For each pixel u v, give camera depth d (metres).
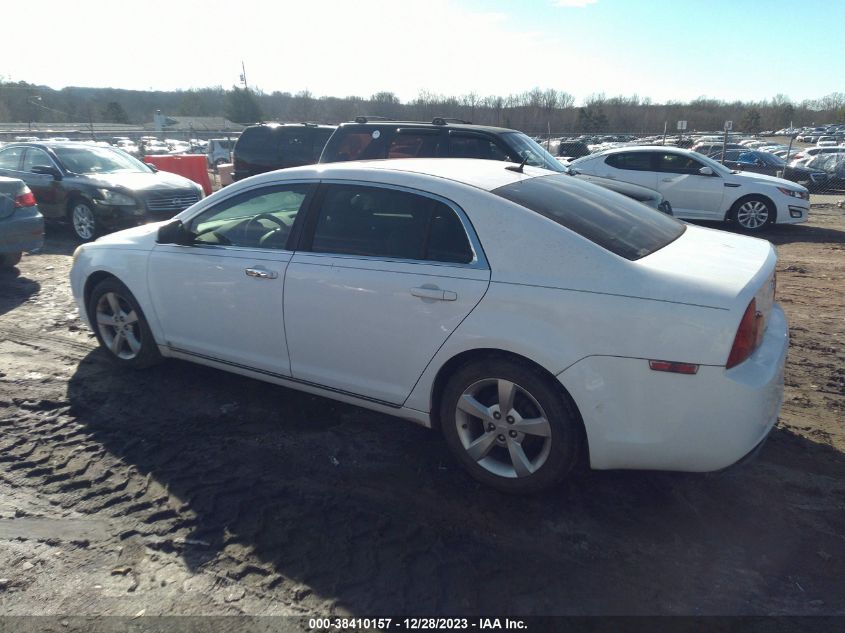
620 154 12.03
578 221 3.07
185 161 15.80
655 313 2.64
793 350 5.17
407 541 2.82
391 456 3.53
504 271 2.95
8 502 3.09
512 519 2.97
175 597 2.49
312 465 3.44
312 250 3.53
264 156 11.59
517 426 3.00
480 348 2.98
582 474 3.33
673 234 3.45
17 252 7.14
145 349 4.46
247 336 3.83
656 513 3.01
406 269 3.18
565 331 2.78
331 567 2.65
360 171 3.50
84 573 2.62
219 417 3.96
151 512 3.01
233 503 3.09
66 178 9.81
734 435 2.65
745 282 2.74
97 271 4.55
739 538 2.83
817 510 3.03
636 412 2.72
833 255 9.19
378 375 3.37
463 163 3.76
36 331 5.50
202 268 3.92
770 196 11.05
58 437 3.70
